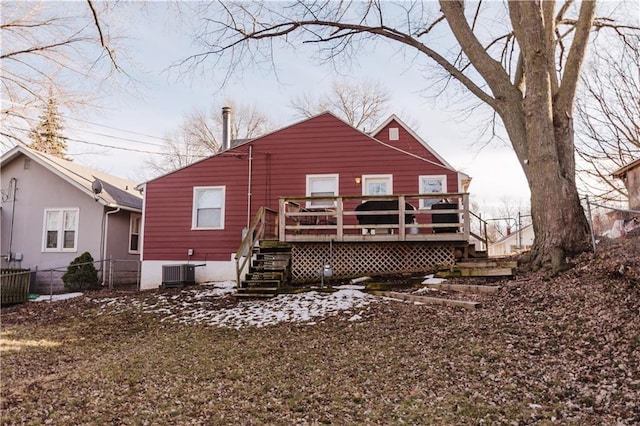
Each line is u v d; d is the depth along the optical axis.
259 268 11.80
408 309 8.13
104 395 5.54
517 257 10.79
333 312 8.62
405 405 4.64
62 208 17.03
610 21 12.23
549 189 8.88
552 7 10.08
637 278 6.59
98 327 9.70
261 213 12.34
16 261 16.94
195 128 35.66
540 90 8.99
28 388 5.96
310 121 14.45
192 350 7.28
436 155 16.31
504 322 6.71
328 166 14.16
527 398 4.52
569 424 3.95
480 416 4.25
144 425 4.61
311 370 5.90
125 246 17.92
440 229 11.73
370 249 11.70
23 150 16.81
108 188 18.69
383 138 17.47
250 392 5.34
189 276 14.13
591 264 7.88
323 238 11.40
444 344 6.22
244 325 8.57
